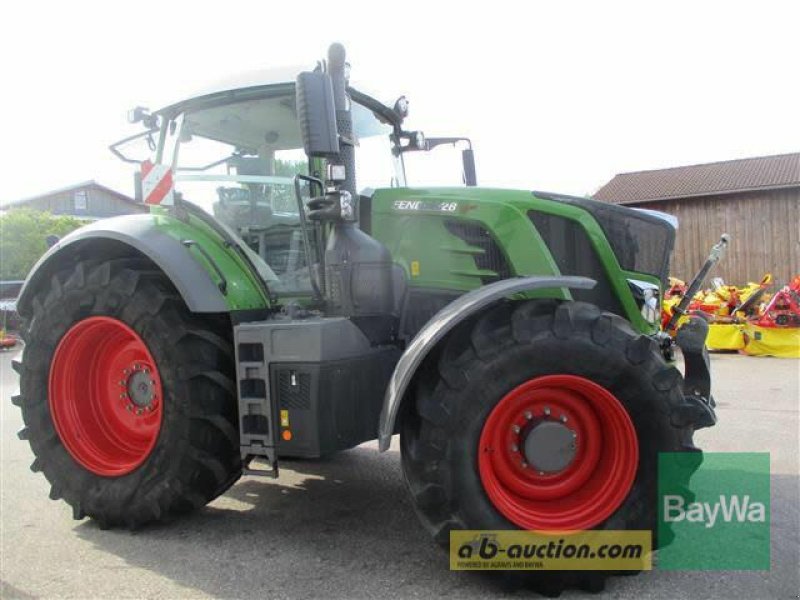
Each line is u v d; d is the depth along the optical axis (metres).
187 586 2.79
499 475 2.75
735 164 19.14
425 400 2.65
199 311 3.18
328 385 2.95
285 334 3.01
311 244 3.51
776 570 2.85
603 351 2.62
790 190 16.23
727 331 10.23
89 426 3.72
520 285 2.69
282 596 2.68
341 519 3.55
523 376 2.62
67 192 34.06
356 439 3.04
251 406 3.12
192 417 3.23
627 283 3.39
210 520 3.57
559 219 3.38
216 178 3.79
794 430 5.29
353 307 3.12
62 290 3.64
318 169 3.41
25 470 4.71
